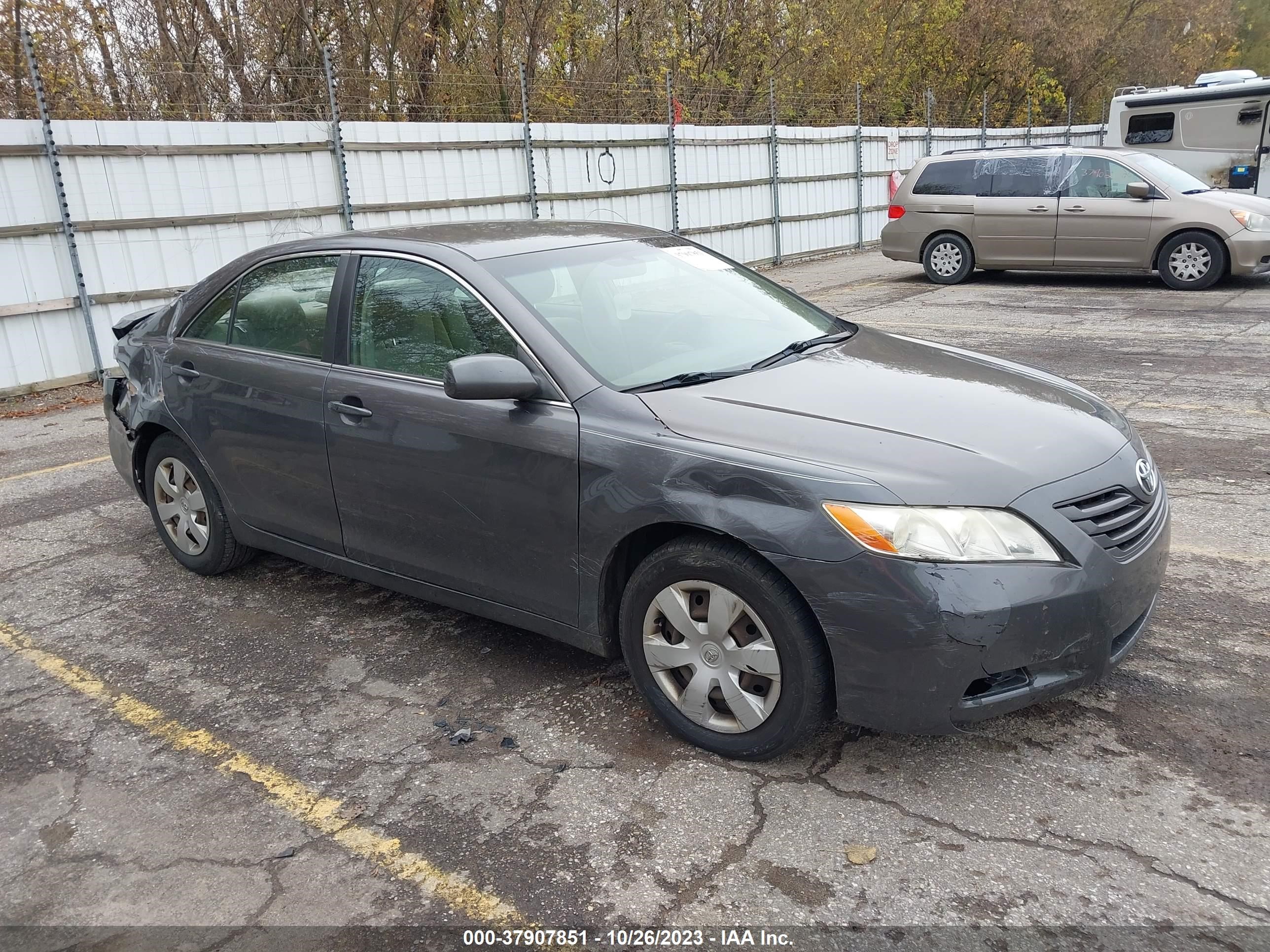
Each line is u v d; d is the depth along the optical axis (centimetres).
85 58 1412
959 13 2903
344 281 399
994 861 261
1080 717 324
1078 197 1271
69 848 288
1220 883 248
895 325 1089
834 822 280
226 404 431
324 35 1645
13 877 278
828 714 297
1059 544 278
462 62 1767
